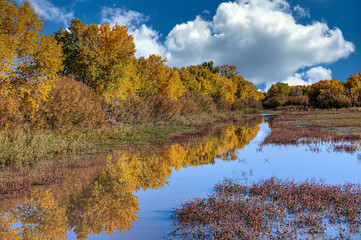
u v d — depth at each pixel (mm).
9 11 10969
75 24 20453
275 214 4738
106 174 8445
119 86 22188
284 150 12258
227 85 61438
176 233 4266
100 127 16938
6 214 5227
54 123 13102
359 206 4910
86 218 5008
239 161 10125
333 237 3895
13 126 11227
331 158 10016
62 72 20594
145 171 8914
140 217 5004
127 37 22438
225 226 4250
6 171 8320
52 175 7887
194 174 8344
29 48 11570
